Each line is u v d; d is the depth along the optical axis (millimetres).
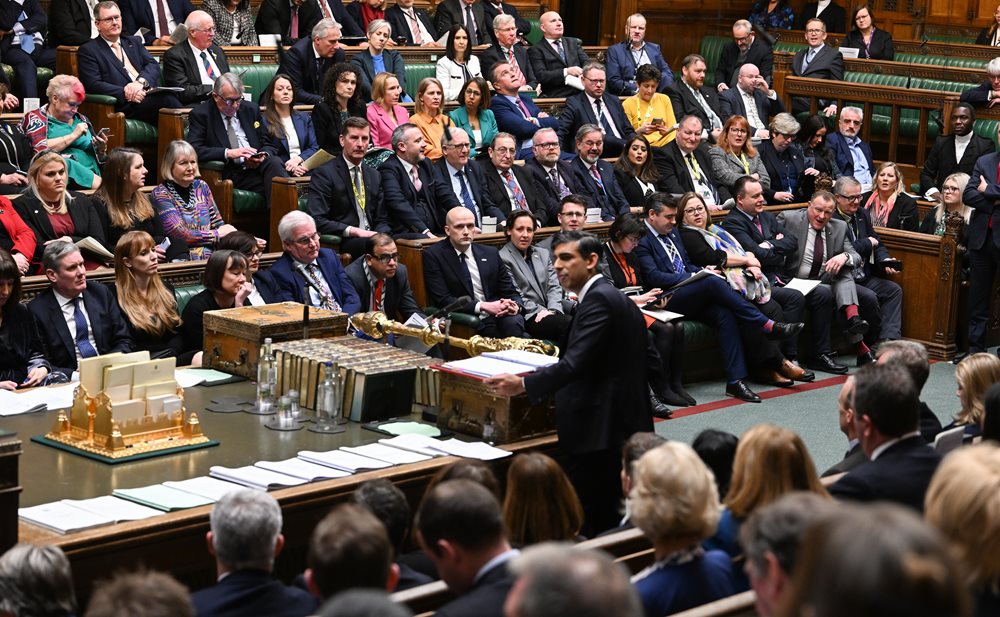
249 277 11906
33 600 5207
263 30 19656
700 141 18641
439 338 9867
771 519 3861
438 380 9086
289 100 16547
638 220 14805
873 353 16562
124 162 13180
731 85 24328
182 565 7148
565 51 22203
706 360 15328
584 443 8586
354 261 13164
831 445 12961
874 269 17016
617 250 14820
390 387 9211
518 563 3080
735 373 14742
